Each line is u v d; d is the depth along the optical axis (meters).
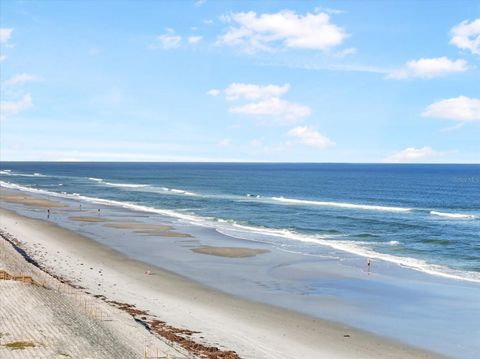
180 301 31.45
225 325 26.98
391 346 25.06
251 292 34.38
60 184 159.88
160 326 25.83
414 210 87.44
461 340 26.06
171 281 36.75
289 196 119.69
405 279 38.59
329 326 27.75
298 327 27.36
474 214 83.00
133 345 21.58
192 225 67.06
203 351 22.41
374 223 69.56
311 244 53.44
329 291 34.97
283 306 31.30
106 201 100.62
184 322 27.03
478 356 24.06
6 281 28.88
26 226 62.00
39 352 19.22
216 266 42.16
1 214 73.25
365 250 50.47
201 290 34.53
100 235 57.00
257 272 40.25
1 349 19.27
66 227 62.69
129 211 82.88
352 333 26.77
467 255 48.25
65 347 20.00
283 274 39.72
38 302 25.52
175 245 51.59
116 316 25.81
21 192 121.19
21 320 22.70
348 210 86.81
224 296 33.22
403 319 29.22
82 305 26.95
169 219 73.19
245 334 25.70
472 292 35.06
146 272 39.25
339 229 64.38
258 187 151.38
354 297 33.56
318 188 148.62
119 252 47.28
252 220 72.94
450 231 62.59
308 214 80.25
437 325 28.28
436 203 102.81
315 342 25.11
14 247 44.12
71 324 22.88
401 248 51.72
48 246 48.69
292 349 23.88
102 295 31.44
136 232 59.91
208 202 100.56
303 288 35.69
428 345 25.33
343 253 48.62
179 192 127.94
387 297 33.62
